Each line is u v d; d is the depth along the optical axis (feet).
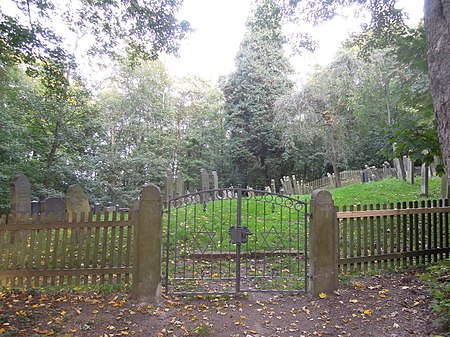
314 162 95.40
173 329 13.20
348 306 15.24
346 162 80.64
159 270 15.75
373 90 66.59
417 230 20.11
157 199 15.93
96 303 15.24
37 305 14.79
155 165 86.79
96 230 16.48
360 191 47.78
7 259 16.38
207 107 116.88
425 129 22.57
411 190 44.68
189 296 16.52
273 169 102.12
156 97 95.35
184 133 113.60
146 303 15.38
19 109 54.65
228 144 106.22
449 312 12.59
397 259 19.52
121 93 90.02
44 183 59.93
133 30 37.76
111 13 36.14
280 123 82.74
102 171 77.25
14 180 27.22
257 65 101.91
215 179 51.83
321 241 16.71
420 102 31.96
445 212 20.74
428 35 12.50
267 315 14.65
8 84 48.91
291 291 17.02
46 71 36.96
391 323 13.50
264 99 100.68
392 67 57.31
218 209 36.40
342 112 74.13
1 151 48.26
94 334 12.59
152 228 15.80
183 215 33.55
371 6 33.42
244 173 104.78
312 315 14.56
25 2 31.71
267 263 22.54
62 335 12.34
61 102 56.44
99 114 71.31
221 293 16.74
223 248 24.49
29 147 56.90
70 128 60.34
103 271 16.43
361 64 65.16
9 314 13.80
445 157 11.91
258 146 101.81
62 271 16.31
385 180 56.65
